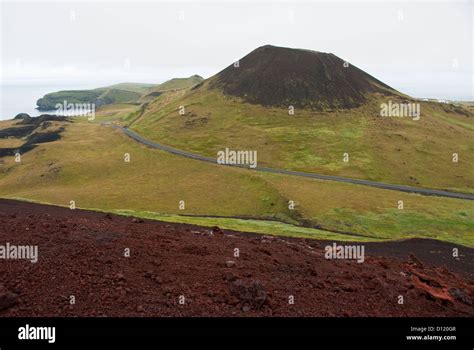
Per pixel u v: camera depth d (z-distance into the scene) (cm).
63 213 4641
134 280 1454
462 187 10694
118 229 2044
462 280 2645
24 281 1372
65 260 1527
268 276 1686
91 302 1302
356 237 5706
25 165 13250
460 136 15500
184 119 18312
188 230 2594
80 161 12875
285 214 7525
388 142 14400
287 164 12469
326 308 1487
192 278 1540
